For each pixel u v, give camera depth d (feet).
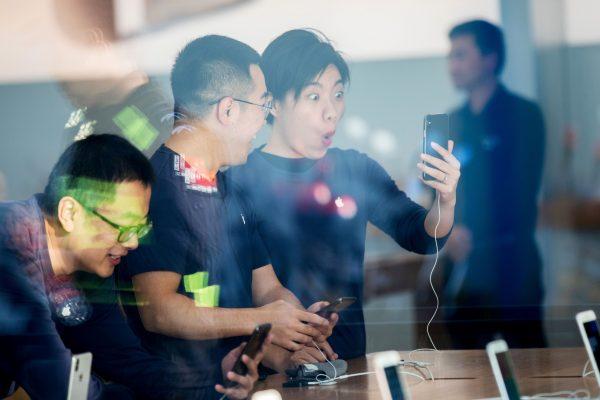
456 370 10.48
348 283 14.80
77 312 10.14
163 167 11.94
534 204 17.58
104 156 10.38
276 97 14.70
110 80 15.93
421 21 17.65
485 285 17.38
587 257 17.83
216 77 12.66
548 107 17.87
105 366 10.22
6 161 16.97
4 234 9.75
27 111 16.89
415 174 16.69
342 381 10.00
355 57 17.44
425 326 16.94
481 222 17.53
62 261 10.20
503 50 17.63
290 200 14.40
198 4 17.22
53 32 16.88
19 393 10.14
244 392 9.05
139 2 16.99
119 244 10.47
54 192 10.22
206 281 11.96
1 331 9.60
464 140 17.65
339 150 15.51
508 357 7.67
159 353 11.14
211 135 12.52
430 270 16.87
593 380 9.43
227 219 12.79
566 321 17.69
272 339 11.53
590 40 18.06
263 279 13.38
